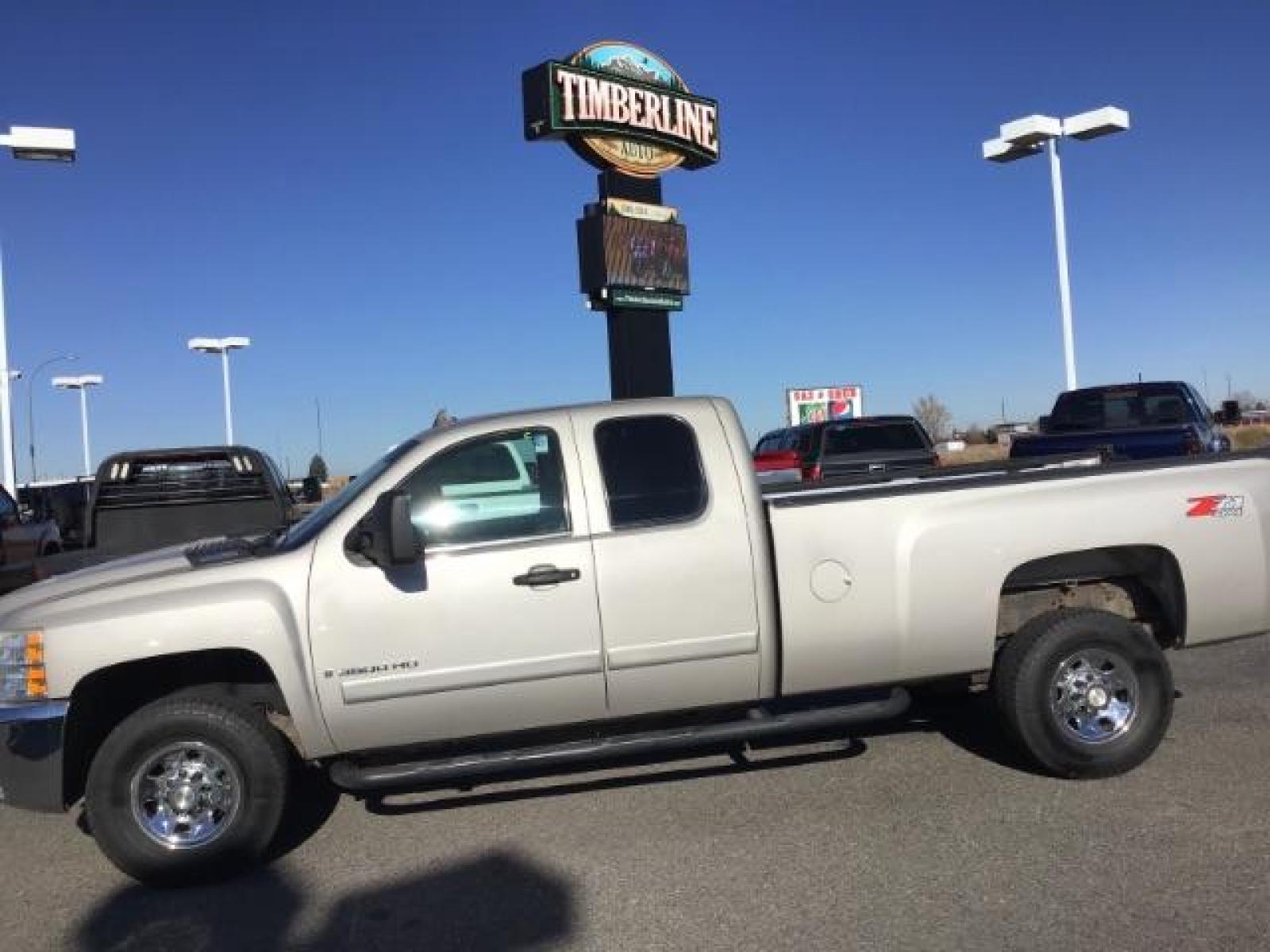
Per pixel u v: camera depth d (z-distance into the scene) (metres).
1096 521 5.70
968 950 3.93
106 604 5.02
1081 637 5.61
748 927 4.20
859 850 4.89
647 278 23.45
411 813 5.73
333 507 5.56
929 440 16.84
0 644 4.99
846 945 4.01
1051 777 5.73
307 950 4.26
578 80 22.70
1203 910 4.14
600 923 4.32
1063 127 24.17
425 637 5.12
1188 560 5.79
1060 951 3.88
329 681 5.06
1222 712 6.74
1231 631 5.89
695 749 6.51
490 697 5.20
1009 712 5.66
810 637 5.42
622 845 5.11
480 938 4.27
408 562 4.93
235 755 5.00
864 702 5.79
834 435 16.59
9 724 4.90
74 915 4.72
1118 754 5.61
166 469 9.88
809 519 5.44
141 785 4.96
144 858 4.92
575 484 5.34
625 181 23.70
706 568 5.32
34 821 6.07
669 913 4.36
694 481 5.44
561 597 5.21
